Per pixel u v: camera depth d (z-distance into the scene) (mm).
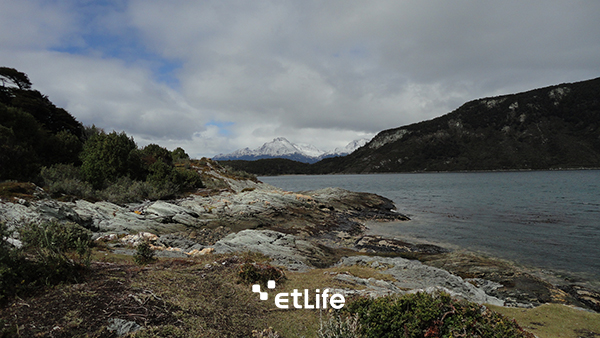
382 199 51719
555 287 15250
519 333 5781
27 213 15188
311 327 7359
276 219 31922
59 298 6000
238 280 9812
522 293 14570
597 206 43156
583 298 13859
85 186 26938
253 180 64875
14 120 29719
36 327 4922
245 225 27875
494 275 16719
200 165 61281
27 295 5969
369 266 17156
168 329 5738
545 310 10211
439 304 6465
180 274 9523
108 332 5184
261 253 17922
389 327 6438
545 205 45375
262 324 7289
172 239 18609
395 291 11062
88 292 6461
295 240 22125
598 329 8695
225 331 6453
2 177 21000
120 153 34438
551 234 27219
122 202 27969
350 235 28891
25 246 8938
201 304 7387
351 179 198000
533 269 18547
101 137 34562
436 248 23469
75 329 5055
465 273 17359
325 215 36656
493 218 35844
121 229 20609
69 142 35062
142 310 6180
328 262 18922
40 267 6754
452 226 31984
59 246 9602
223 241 19906
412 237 27531
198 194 39531
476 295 13266
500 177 149625
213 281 9469
